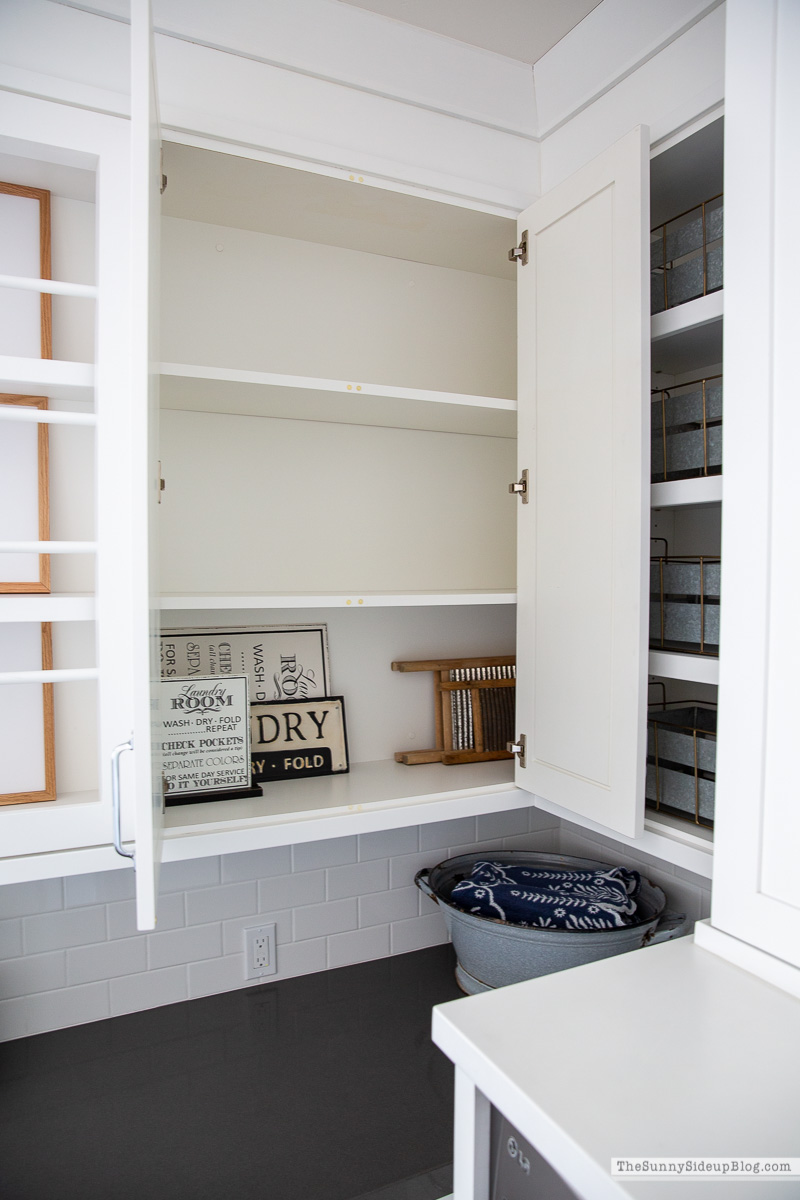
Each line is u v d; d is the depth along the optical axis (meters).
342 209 1.61
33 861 1.22
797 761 0.92
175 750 1.54
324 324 1.80
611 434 1.36
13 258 1.29
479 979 1.60
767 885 0.96
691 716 1.54
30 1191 1.15
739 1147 0.64
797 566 0.93
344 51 1.44
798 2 0.93
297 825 1.45
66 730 1.36
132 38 0.93
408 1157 1.23
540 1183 0.81
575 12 1.44
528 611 1.61
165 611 1.68
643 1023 0.84
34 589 1.30
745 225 1.00
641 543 1.29
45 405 1.31
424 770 1.81
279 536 1.77
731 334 1.02
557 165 1.62
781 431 0.95
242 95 1.37
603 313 1.37
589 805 1.42
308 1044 1.53
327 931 1.84
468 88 1.56
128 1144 1.25
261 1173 1.19
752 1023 0.84
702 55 1.29
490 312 2.01
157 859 1.10
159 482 1.32
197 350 1.67
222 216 1.64
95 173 1.28
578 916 1.51
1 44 1.19
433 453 1.95
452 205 1.58
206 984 1.71
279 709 1.74
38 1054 1.49
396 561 1.91
